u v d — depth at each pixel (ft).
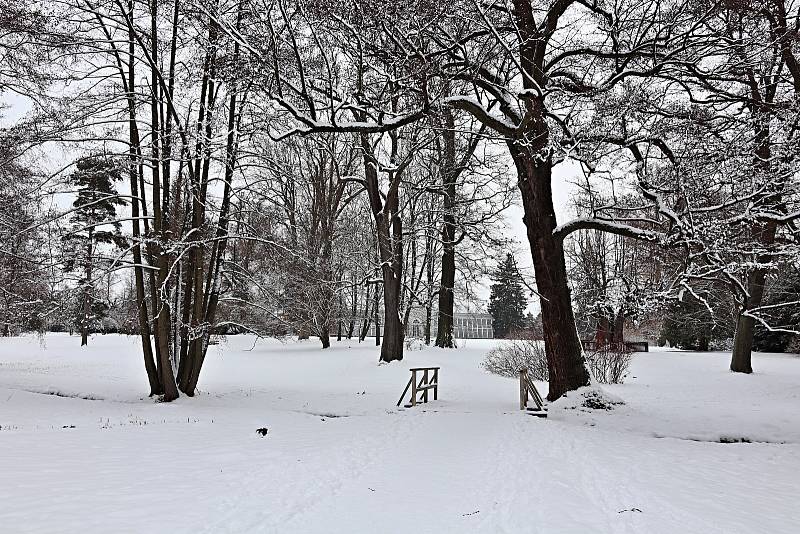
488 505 21.12
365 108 41.47
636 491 23.66
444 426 39.60
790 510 21.76
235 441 32.76
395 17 34.24
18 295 72.13
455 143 91.71
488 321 227.20
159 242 50.96
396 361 83.10
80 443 30.66
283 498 21.33
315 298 104.42
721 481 26.35
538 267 48.24
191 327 55.52
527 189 48.42
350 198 107.34
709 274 41.96
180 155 53.52
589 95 40.29
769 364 84.99
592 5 42.68
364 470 26.23
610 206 45.14
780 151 38.22
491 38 41.86
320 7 33.78
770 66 42.27
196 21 49.93
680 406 52.37
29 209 55.47
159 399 54.39
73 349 123.85
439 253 115.34
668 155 41.81
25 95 52.11
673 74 42.34
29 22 49.49
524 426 39.88
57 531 17.03
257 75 39.45
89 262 53.52
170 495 21.13
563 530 18.39
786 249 39.09
